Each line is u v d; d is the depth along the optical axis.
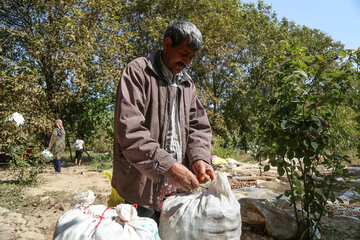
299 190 3.12
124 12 19.20
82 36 13.28
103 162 12.17
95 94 17.81
